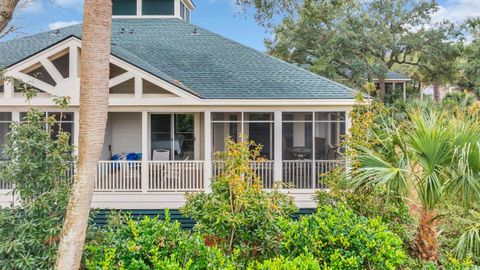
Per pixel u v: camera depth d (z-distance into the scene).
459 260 7.45
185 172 12.76
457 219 8.45
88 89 5.66
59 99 7.41
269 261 5.57
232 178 6.91
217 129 14.95
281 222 6.76
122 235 6.11
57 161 6.79
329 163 13.18
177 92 12.25
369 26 31.53
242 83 13.48
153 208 12.62
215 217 6.77
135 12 19.28
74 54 11.95
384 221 8.13
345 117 12.95
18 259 6.10
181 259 5.61
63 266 5.58
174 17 19.31
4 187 12.06
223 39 17.16
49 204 6.46
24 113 12.79
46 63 11.93
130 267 5.41
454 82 35.53
